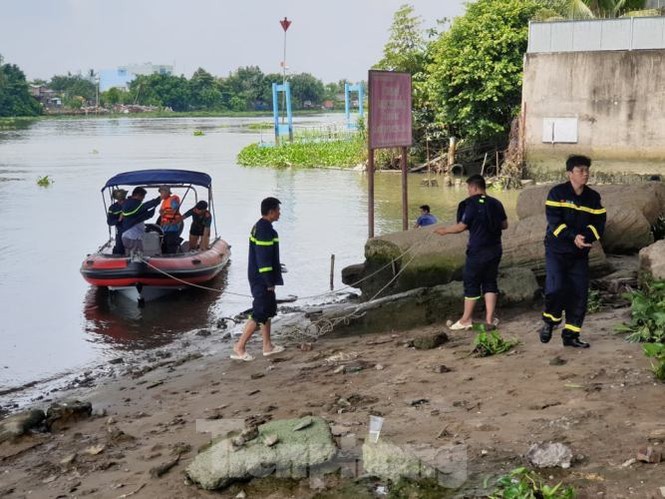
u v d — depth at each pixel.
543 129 28.17
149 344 11.93
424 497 4.80
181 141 71.25
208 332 12.34
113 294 15.35
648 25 26.44
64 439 7.30
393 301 10.71
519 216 14.67
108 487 5.73
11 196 30.69
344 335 10.73
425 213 14.45
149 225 17.11
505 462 5.11
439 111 36.41
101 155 52.81
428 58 39.91
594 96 27.31
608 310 9.44
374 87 12.98
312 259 17.72
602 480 4.71
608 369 6.86
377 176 36.97
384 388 7.38
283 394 7.78
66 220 24.62
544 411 6.02
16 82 157.12
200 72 197.62
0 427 7.50
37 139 75.31
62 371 10.65
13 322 13.37
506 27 33.31
